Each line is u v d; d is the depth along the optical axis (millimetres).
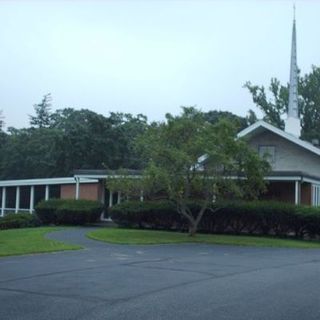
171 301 9297
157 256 17062
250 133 32969
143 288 10602
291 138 32250
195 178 24281
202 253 18562
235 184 24234
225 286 11000
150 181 23969
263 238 25844
